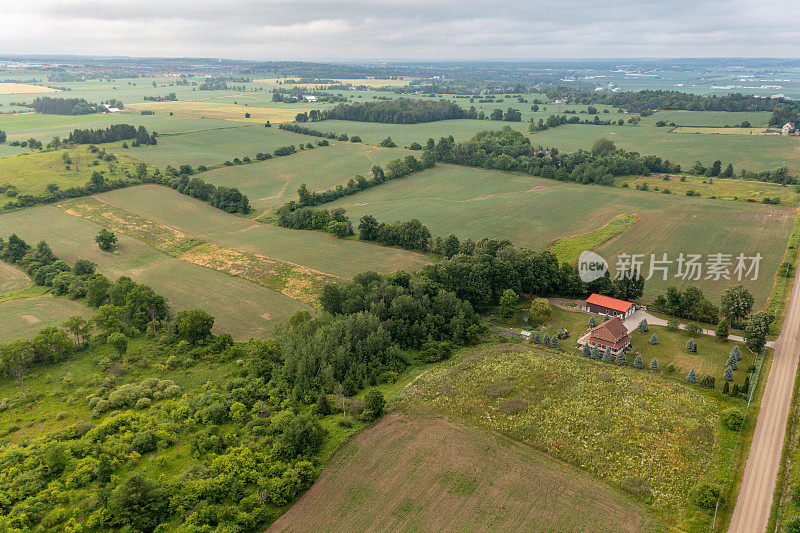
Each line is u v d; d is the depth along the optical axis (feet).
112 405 253.24
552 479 196.03
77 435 228.43
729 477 194.80
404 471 200.85
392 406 243.81
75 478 197.67
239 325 349.61
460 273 363.97
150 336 337.72
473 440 219.00
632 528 172.55
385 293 334.65
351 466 204.33
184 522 179.01
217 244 490.49
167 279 422.00
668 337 310.45
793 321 312.09
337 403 247.09
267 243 490.08
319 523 177.99
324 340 287.28
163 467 207.31
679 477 196.65
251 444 214.69
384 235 473.26
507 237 490.90
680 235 467.93
